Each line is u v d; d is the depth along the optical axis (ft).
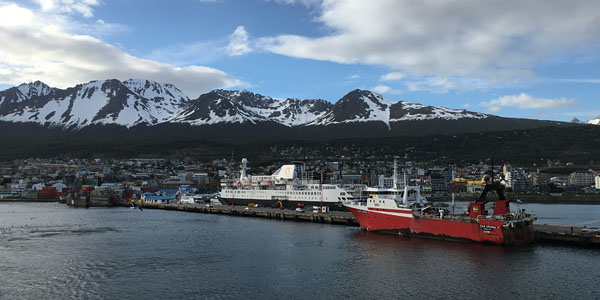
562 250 249.55
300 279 205.16
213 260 245.04
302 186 485.56
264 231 347.97
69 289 192.54
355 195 435.12
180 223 413.80
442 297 177.78
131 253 265.54
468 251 252.21
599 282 192.85
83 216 495.82
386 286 192.65
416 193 343.05
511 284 192.34
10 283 201.77
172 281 203.51
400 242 284.82
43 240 314.96
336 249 269.44
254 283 199.52
